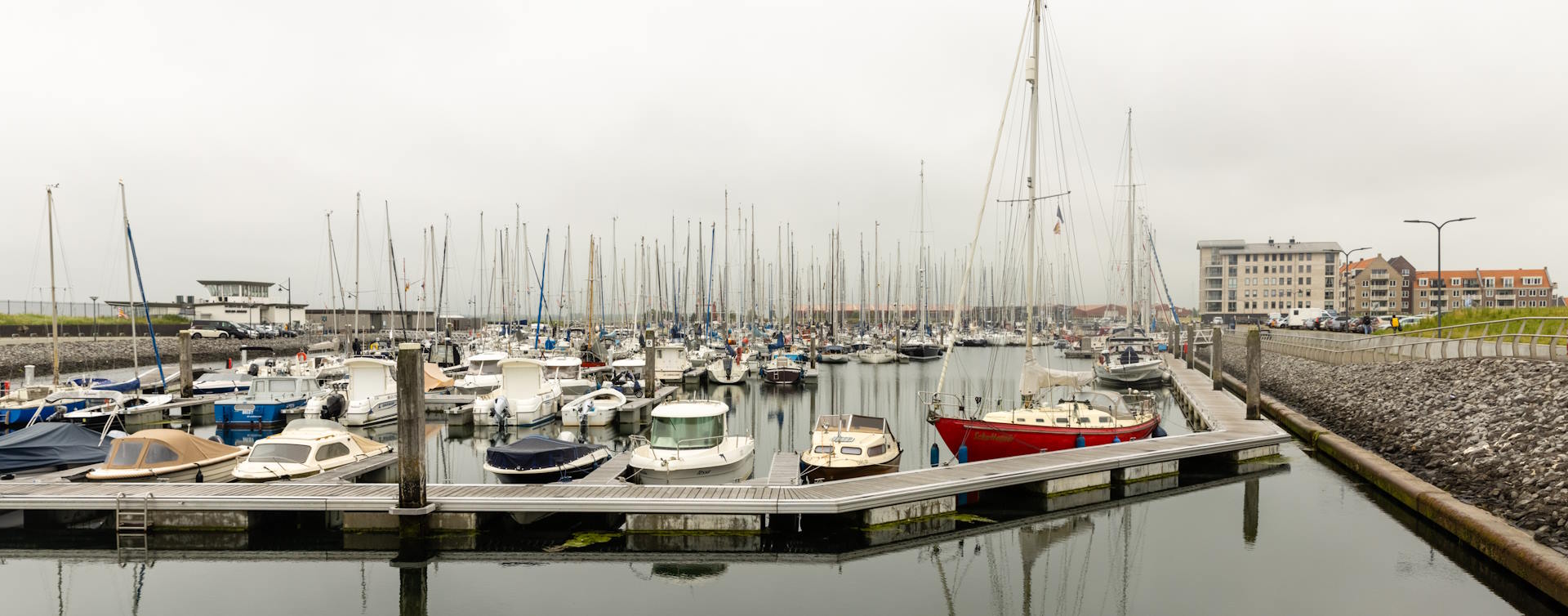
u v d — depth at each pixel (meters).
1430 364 32.94
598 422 36.09
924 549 18.73
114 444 21.81
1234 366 60.38
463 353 66.62
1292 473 25.78
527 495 18.86
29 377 41.78
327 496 18.84
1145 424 27.77
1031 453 24.44
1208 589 16.11
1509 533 15.58
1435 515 18.69
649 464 22.64
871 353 75.81
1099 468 22.81
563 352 61.91
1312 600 15.43
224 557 17.89
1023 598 15.81
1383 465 23.33
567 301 82.88
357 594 16.02
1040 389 27.67
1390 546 18.45
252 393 37.44
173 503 18.72
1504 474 19.16
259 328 89.56
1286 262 149.38
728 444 25.09
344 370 47.28
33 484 20.09
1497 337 31.31
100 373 58.94
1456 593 15.49
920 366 74.81
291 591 16.09
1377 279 140.38
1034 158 28.58
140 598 15.77
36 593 15.97
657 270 83.94
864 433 24.98
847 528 19.47
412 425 17.98
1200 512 21.48
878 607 15.40
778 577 16.97
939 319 111.00
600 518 19.75
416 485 18.08
